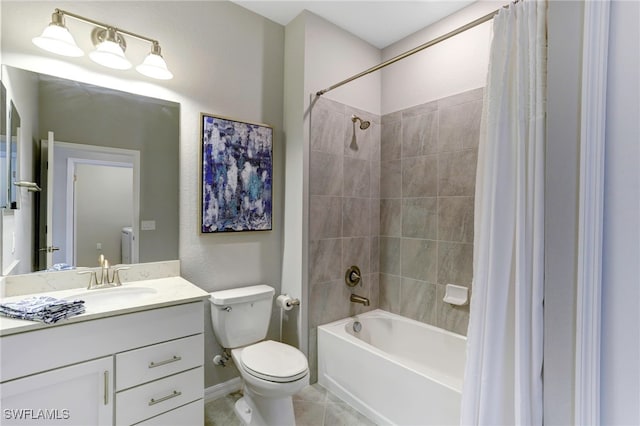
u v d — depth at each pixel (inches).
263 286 87.8
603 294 32.8
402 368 68.4
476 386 50.8
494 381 49.1
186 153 77.6
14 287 57.5
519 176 48.1
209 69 81.1
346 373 81.7
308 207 89.4
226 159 83.2
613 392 32.1
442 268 88.8
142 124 71.6
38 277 59.8
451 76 87.3
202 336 61.2
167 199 75.0
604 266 32.7
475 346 51.3
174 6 75.5
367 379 76.0
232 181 84.4
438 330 88.2
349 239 98.3
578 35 34.4
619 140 31.8
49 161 61.2
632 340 30.9
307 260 89.1
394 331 96.3
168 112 74.9
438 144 89.9
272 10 88.5
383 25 94.5
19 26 57.8
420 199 94.3
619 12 32.0
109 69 67.3
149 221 72.7
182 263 77.4
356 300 97.5
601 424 32.9
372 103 104.5
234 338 76.2
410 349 92.7
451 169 86.8
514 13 50.4
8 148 57.1
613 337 32.1
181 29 76.5
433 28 92.5
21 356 43.6
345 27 96.0
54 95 61.6
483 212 51.9
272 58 93.3
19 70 57.9
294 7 87.0
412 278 96.6
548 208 37.3
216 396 81.9
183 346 58.8
